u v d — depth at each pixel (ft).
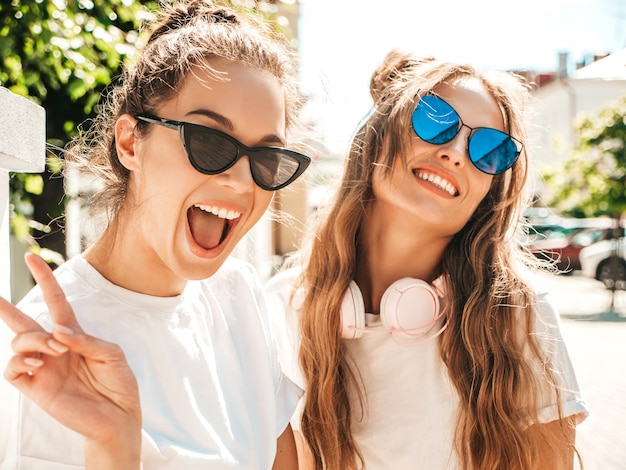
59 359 4.05
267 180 4.97
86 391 4.08
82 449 4.56
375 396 7.30
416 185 7.02
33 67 12.30
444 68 7.15
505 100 7.27
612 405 23.65
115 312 5.02
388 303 7.13
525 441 6.92
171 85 4.86
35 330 3.94
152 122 4.82
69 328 4.00
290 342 7.72
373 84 7.96
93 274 5.06
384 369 7.31
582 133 62.80
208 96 4.77
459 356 7.18
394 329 7.14
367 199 7.44
